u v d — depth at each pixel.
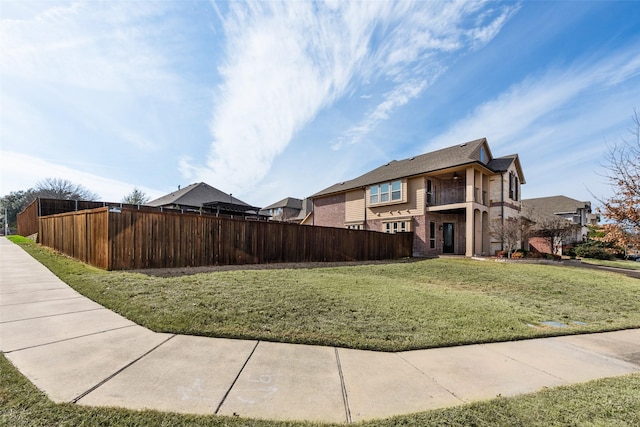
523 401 2.50
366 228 20.95
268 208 43.56
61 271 7.46
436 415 2.25
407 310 5.18
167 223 8.37
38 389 2.38
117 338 3.57
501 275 10.16
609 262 18.75
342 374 2.91
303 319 4.49
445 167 16.25
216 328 3.96
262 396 2.45
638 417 2.29
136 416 2.07
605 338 4.38
